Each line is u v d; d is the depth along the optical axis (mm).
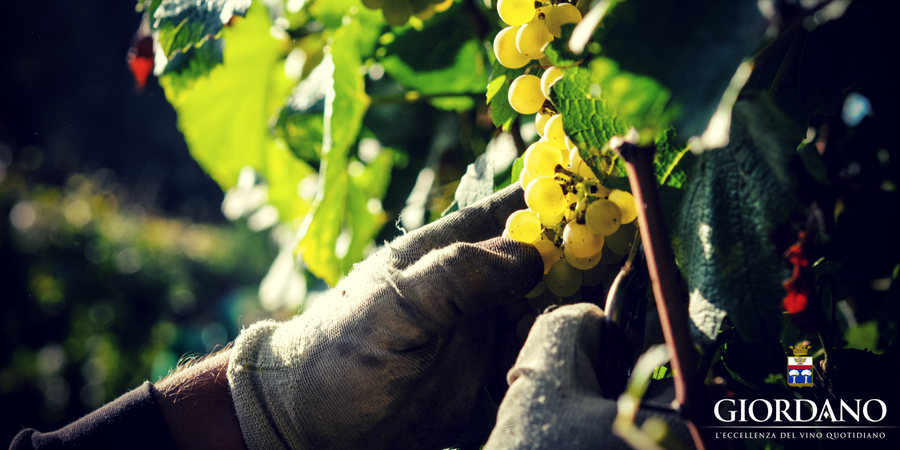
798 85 684
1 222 3363
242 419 723
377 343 701
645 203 598
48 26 8070
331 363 709
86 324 3340
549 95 630
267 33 1024
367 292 709
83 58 8258
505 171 823
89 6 8203
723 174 623
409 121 951
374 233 973
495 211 727
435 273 687
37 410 3033
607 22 594
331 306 726
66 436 729
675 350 588
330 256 913
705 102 575
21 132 8062
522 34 655
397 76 899
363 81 898
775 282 607
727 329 663
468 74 891
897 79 697
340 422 714
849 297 798
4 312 3133
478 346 729
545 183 653
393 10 775
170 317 3918
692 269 632
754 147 614
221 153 1145
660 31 587
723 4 580
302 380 714
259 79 1083
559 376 634
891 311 754
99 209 4363
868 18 666
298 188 1185
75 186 6336
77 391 3139
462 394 727
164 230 5910
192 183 8227
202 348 4141
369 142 1002
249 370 731
